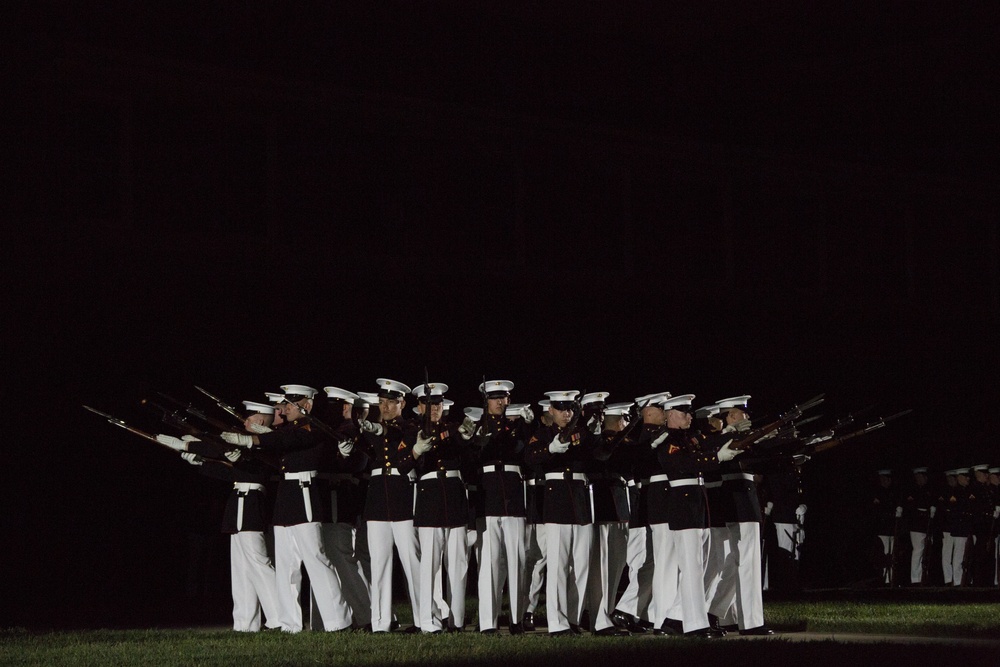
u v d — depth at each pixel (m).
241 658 12.35
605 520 15.30
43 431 22.58
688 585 14.63
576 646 12.92
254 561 15.81
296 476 15.50
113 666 12.02
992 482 27.69
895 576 27.23
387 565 15.35
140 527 23.14
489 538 15.27
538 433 15.18
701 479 14.76
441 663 11.62
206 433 15.55
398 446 15.34
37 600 21.45
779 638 14.21
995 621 16.19
